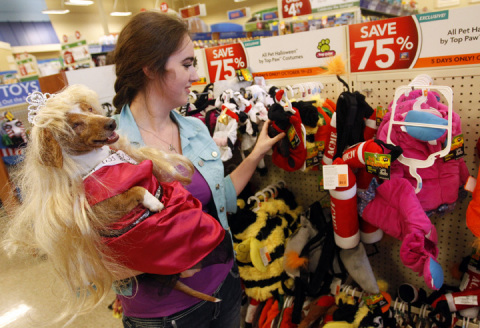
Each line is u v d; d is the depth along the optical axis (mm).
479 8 1121
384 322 1433
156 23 939
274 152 1521
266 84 1794
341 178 1226
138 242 703
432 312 1372
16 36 10234
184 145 1120
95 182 688
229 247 980
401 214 1167
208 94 1830
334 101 1566
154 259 732
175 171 887
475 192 1084
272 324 1616
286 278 1599
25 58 6324
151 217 714
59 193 658
